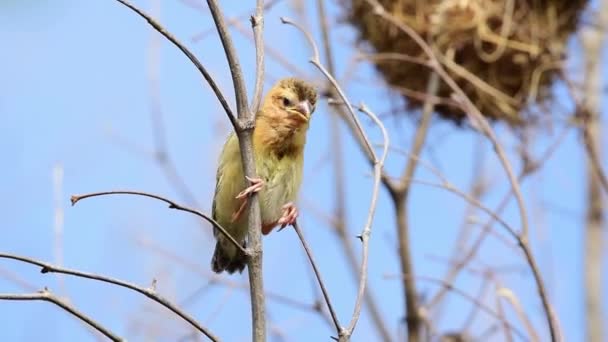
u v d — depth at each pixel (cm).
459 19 1218
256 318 623
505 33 1212
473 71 1225
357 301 613
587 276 1126
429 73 1228
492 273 938
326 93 1075
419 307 1027
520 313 816
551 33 1223
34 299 539
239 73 641
